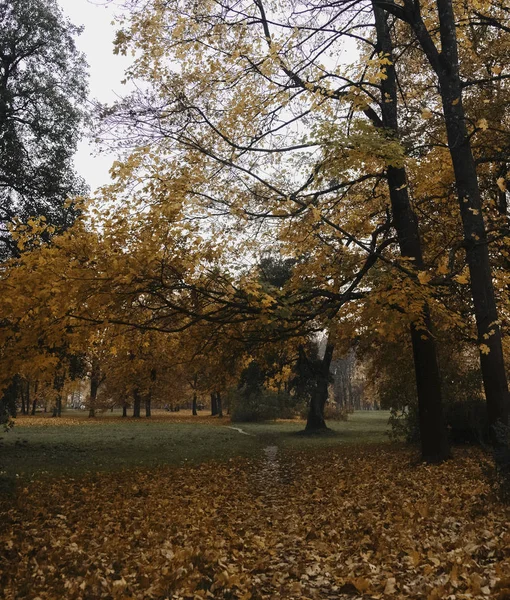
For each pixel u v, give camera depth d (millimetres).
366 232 11680
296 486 10664
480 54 12547
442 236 13234
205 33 10445
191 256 9391
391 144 8922
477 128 9211
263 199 10969
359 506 7805
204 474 13008
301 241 11977
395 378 18141
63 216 18734
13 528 7227
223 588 4711
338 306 10219
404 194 11953
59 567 5465
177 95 10312
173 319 11109
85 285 8430
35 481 11789
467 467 10594
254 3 11531
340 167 8836
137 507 8789
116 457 17094
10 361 8594
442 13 9969
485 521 6051
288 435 27812
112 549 6090
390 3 10211
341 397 82750
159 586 4625
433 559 4820
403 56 13781
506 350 12180
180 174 9727
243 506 8758
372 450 17156
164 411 81312
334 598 4391
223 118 10922
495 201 12773
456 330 13289
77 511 8547
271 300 9109
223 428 35156
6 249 17953
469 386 17125
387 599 4137
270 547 6086
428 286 9180
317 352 29859
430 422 11945
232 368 14969
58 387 19844
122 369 12719
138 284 9328
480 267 9367
